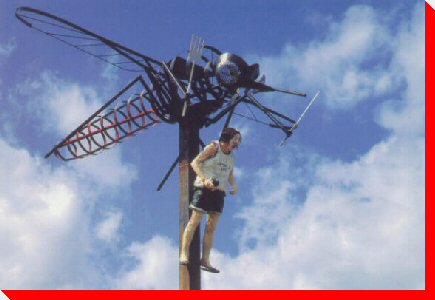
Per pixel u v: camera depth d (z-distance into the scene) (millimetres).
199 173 8992
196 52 9664
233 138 9133
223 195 9305
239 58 9891
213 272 9328
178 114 10117
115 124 11766
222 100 10297
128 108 11469
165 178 10086
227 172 9258
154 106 10234
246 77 10055
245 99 10289
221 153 9133
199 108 10133
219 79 9781
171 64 10164
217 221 9328
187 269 9328
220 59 9844
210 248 9375
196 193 9211
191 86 10148
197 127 10156
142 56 9938
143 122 11391
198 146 10086
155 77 10109
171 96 10164
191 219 9234
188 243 9234
